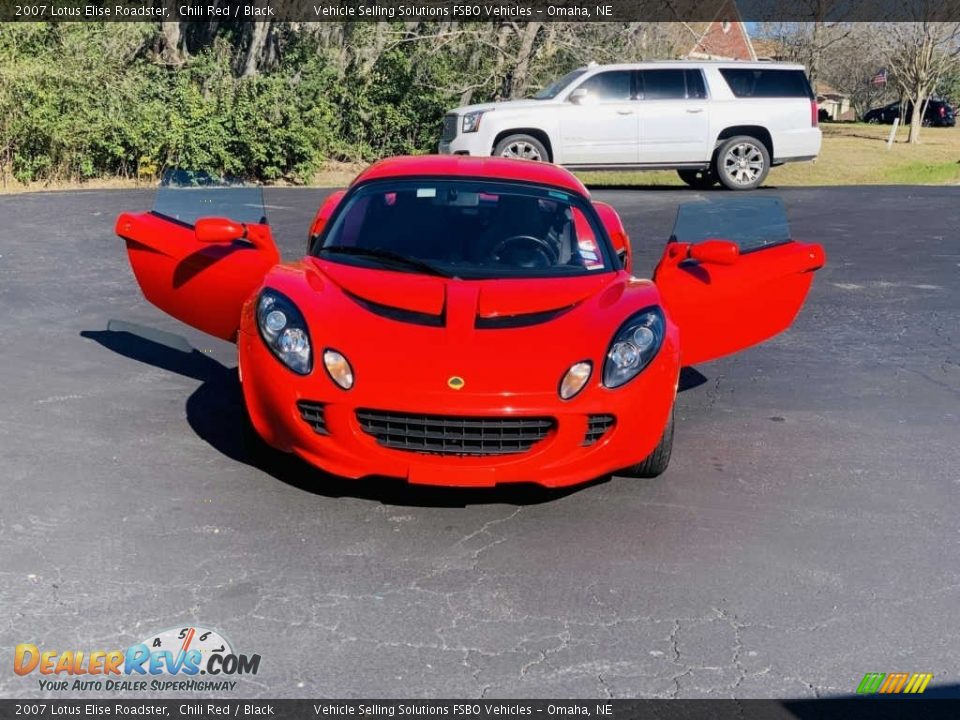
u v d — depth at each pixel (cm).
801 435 612
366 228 572
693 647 372
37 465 514
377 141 2500
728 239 605
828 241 1321
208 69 2200
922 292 1033
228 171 2020
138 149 1939
